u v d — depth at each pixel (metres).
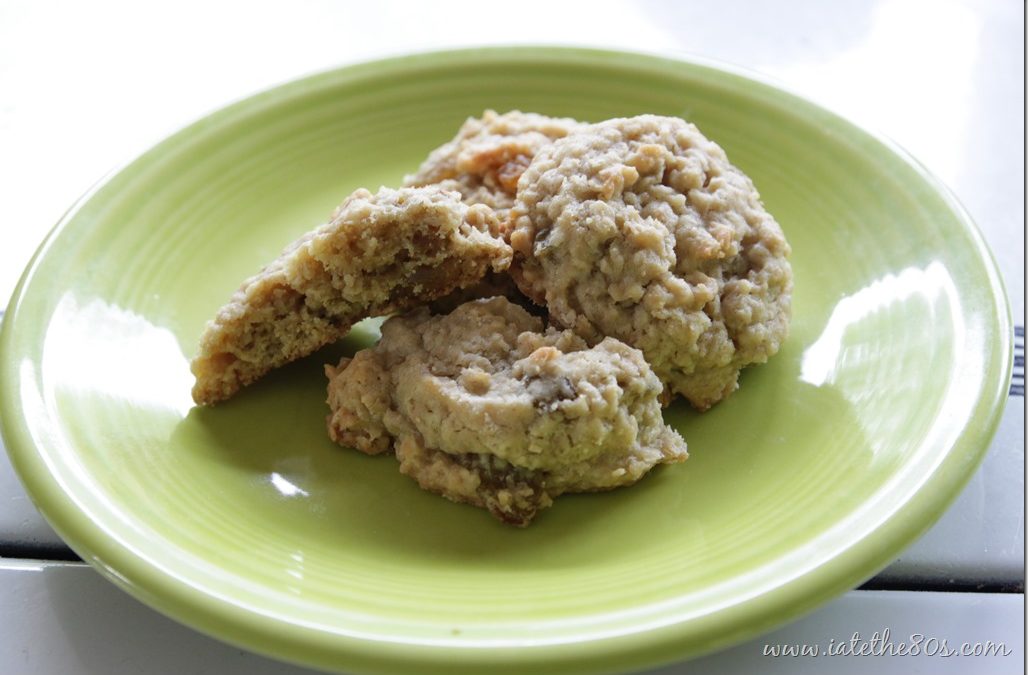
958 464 0.27
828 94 0.42
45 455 0.27
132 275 0.32
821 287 0.32
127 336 0.31
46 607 0.27
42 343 0.29
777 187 0.34
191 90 0.43
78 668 0.27
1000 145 0.39
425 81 0.36
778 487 0.28
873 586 0.28
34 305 0.30
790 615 0.25
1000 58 0.43
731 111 0.35
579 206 0.29
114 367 0.30
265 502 0.28
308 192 0.35
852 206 0.33
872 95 0.41
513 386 0.28
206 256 0.33
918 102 0.41
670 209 0.30
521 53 0.36
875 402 0.29
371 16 0.46
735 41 0.44
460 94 0.36
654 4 0.46
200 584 0.25
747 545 0.27
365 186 0.35
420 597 0.26
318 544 0.27
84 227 0.32
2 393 0.28
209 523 0.27
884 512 0.26
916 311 0.31
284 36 0.45
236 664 0.27
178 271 0.32
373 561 0.27
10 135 0.40
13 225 0.36
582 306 0.29
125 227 0.32
